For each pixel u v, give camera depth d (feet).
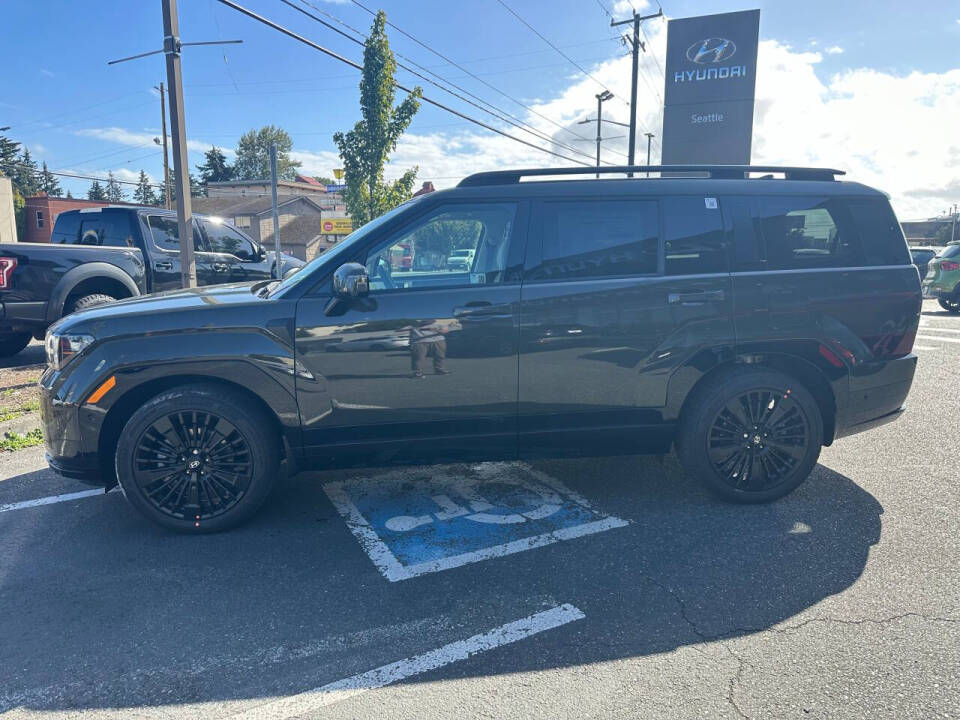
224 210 161.58
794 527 12.02
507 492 13.96
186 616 9.39
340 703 7.50
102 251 25.94
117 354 11.59
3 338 28.68
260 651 8.53
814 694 7.47
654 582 10.11
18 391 22.49
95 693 7.74
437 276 12.25
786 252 12.82
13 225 125.49
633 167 12.84
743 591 9.79
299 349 11.73
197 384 11.89
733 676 7.82
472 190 12.53
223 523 12.05
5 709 7.48
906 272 13.20
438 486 14.38
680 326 12.35
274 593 10.00
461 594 9.88
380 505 13.38
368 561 11.00
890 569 10.37
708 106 104.58
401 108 59.52
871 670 7.88
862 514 12.56
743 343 12.56
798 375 13.34
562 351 12.18
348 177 59.93
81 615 9.43
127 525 12.59
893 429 18.62
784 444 12.89
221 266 31.86
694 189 12.78
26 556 11.32
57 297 24.29
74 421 11.73
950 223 269.44
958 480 14.42
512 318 12.03
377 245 12.19
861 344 12.94
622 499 13.47
